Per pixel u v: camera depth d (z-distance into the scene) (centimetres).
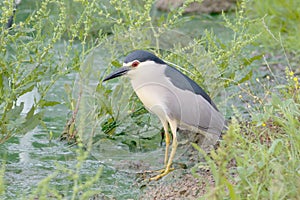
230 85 1405
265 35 1638
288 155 969
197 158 1105
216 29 1792
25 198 977
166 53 1207
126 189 1051
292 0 1741
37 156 1149
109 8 1346
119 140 1134
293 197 890
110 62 1153
